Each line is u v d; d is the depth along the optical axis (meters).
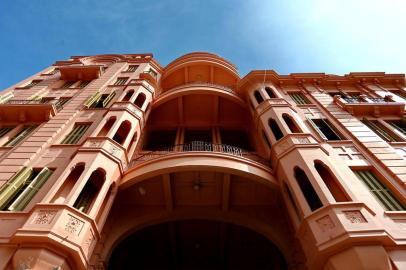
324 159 11.66
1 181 11.33
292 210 11.40
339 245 8.22
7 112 15.84
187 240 15.98
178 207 14.05
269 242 15.01
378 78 20.59
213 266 16.34
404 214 9.88
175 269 16.20
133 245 15.63
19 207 10.26
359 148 13.40
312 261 8.89
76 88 20.84
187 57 24.17
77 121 16.00
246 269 16.08
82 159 11.65
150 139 19.89
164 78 24.30
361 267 7.72
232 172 12.37
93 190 11.73
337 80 20.53
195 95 19.52
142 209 13.91
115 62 26.55
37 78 23.06
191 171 13.06
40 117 15.94
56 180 11.24
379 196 10.95
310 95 18.89
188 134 20.05
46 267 7.96
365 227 8.41
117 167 12.50
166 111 20.05
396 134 14.60
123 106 16.00
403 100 17.97
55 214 9.05
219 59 24.19
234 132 20.31
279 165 12.49
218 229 15.36
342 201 10.36
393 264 7.96
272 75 19.80
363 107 16.45
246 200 14.12
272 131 14.77
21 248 8.23
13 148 13.67
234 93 19.84
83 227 9.26
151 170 12.44
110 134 13.42
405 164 12.11
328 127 15.34
